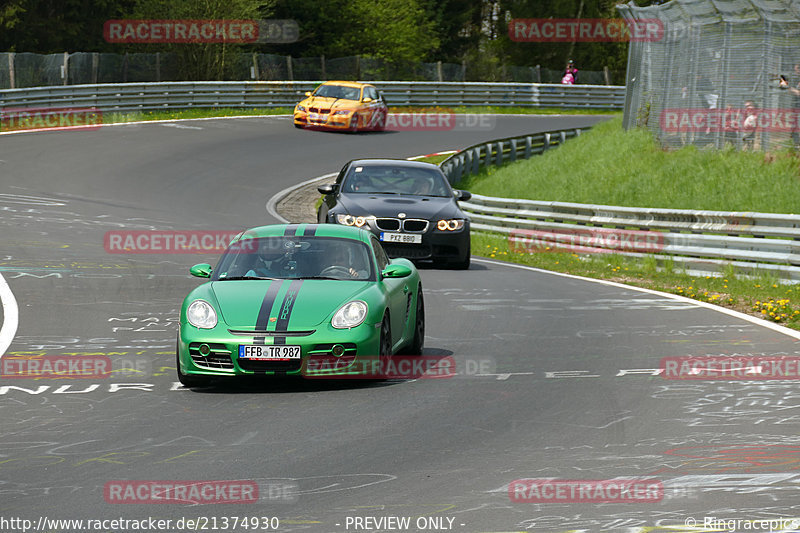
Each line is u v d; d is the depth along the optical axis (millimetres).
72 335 40375
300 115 143375
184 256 63281
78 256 60844
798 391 31672
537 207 81250
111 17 192125
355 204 63344
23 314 44156
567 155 118938
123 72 150625
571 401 30250
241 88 158000
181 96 149000
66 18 188875
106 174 98500
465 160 119188
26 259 58562
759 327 44281
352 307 32375
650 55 111625
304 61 183625
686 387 32188
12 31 179750
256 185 101562
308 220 85312
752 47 95562
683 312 48500
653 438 26000
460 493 21422
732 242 63844
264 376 31531
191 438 26016
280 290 33281
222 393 31594
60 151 107875
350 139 138000
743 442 25625
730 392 31516
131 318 44188
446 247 63188
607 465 23547
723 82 98438
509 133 157375
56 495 21281
